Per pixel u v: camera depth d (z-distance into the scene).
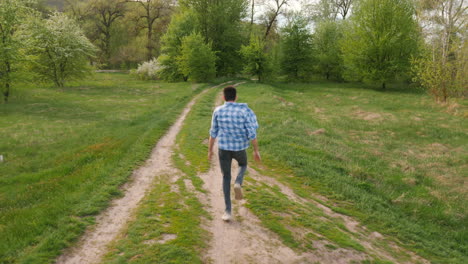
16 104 19.80
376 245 4.73
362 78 36.47
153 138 10.44
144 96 24.66
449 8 25.41
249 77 49.78
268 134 11.90
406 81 39.34
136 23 63.06
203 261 3.36
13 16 20.12
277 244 3.82
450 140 13.23
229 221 4.38
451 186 8.52
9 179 6.63
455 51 22.61
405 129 15.15
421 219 6.73
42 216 4.50
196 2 43.00
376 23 33.09
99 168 6.93
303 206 5.46
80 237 3.98
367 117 18.27
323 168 8.48
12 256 3.51
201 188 5.87
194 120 14.27
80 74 32.56
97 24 60.59
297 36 43.56
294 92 31.97
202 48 36.62
